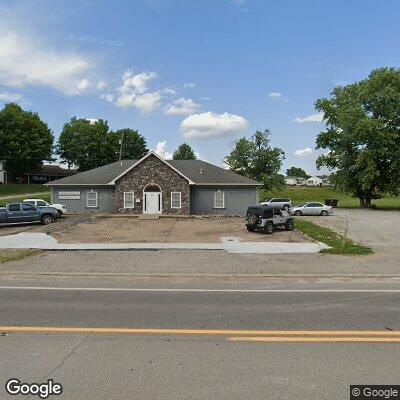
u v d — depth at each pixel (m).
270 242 18.23
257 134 64.12
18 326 6.57
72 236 20.58
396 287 9.72
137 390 4.35
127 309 7.66
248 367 4.93
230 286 9.83
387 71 51.03
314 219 32.97
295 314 7.32
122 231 23.03
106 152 85.88
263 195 80.94
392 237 20.48
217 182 36.88
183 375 4.71
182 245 17.14
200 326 6.59
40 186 73.69
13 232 22.59
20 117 74.75
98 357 5.24
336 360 5.16
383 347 5.63
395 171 49.03
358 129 47.97
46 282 10.31
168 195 35.56
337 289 9.48
